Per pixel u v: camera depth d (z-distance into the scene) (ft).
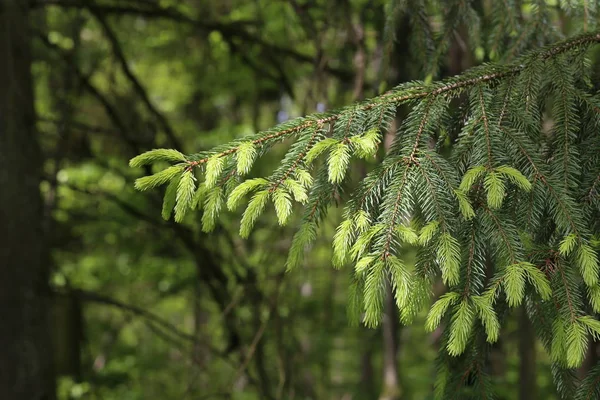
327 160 6.40
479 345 6.86
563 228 5.85
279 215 5.81
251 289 17.31
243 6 21.07
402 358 26.48
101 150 25.85
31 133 14.52
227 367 25.62
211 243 19.15
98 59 20.20
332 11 14.33
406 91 6.52
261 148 6.34
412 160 6.18
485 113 6.31
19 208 13.94
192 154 6.28
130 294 30.04
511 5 8.32
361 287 6.22
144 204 22.59
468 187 5.80
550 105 6.79
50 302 15.48
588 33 6.65
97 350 31.04
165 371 29.66
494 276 5.90
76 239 26.12
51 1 15.80
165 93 29.37
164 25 22.31
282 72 18.45
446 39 8.78
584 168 6.22
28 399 13.88
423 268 5.86
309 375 25.07
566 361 5.80
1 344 13.55
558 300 5.87
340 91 17.48
